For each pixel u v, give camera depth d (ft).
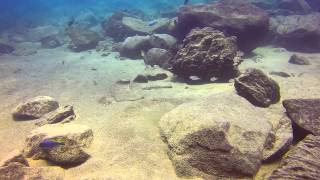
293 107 3.70
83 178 2.97
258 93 4.43
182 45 6.28
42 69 7.68
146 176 3.01
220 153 3.01
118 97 5.22
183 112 3.68
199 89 5.33
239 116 3.56
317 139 3.05
